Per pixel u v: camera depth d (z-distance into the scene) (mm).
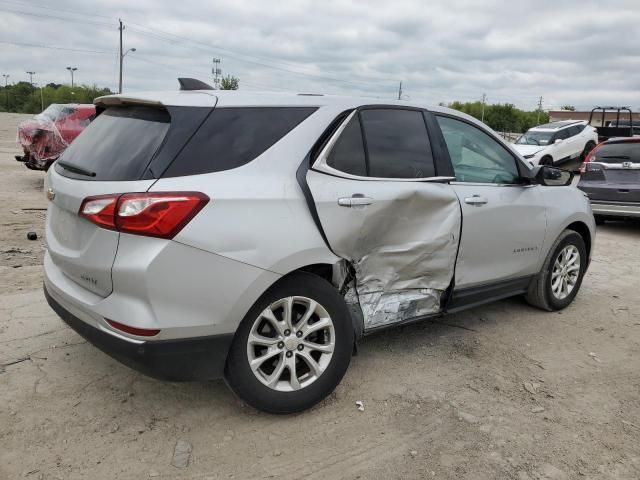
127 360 2754
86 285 2898
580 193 5426
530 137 19594
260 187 2959
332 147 3324
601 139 20797
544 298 5082
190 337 2791
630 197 9156
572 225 5344
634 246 8633
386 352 4148
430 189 3742
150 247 2650
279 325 3092
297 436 3041
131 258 2652
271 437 3020
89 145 3199
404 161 3705
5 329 4160
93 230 2799
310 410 3299
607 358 4250
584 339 4609
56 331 4168
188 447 2891
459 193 3973
